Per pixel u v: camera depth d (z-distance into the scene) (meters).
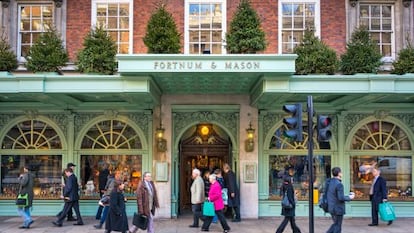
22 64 16.47
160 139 16.59
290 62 13.04
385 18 17.19
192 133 18.44
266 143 17.00
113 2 17.08
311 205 9.81
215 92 16.56
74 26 16.95
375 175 15.31
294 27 17.06
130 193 16.86
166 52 14.31
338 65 14.91
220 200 13.77
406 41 16.67
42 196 16.83
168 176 16.62
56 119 17.03
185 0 16.97
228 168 15.99
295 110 10.14
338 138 17.02
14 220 15.91
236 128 17.00
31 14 17.09
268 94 13.96
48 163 17.05
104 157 17.09
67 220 15.70
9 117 17.02
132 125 16.97
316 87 13.81
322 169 17.16
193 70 13.01
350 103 16.27
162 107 16.73
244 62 13.03
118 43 16.95
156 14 14.63
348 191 16.88
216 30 16.89
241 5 14.91
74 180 14.88
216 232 13.97
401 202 16.88
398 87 13.89
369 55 14.97
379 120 17.12
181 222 15.84
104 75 13.91
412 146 17.12
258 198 16.73
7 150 16.98
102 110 16.91
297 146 17.12
